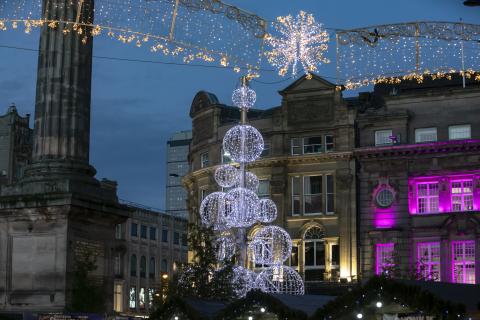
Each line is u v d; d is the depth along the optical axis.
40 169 28.41
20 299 27.20
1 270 27.59
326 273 55.12
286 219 57.25
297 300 23.20
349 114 56.66
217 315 22.64
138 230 88.50
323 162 57.00
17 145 84.06
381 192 55.12
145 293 88.44
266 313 23.67
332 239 55.78
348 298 20.41
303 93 58.19
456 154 53.53
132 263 86.62
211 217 50.78
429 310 19.11
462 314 18.81
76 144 28.98
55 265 27.06
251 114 65.12
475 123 54.03
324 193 56.72
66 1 28.98
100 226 28.83
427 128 55.12
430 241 52.88
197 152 63.66
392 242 53.78
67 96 28.98
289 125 58.25
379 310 20.78
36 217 27.48
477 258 51.38
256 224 57.22
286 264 56.69
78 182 28.05
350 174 56.00
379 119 55.91
